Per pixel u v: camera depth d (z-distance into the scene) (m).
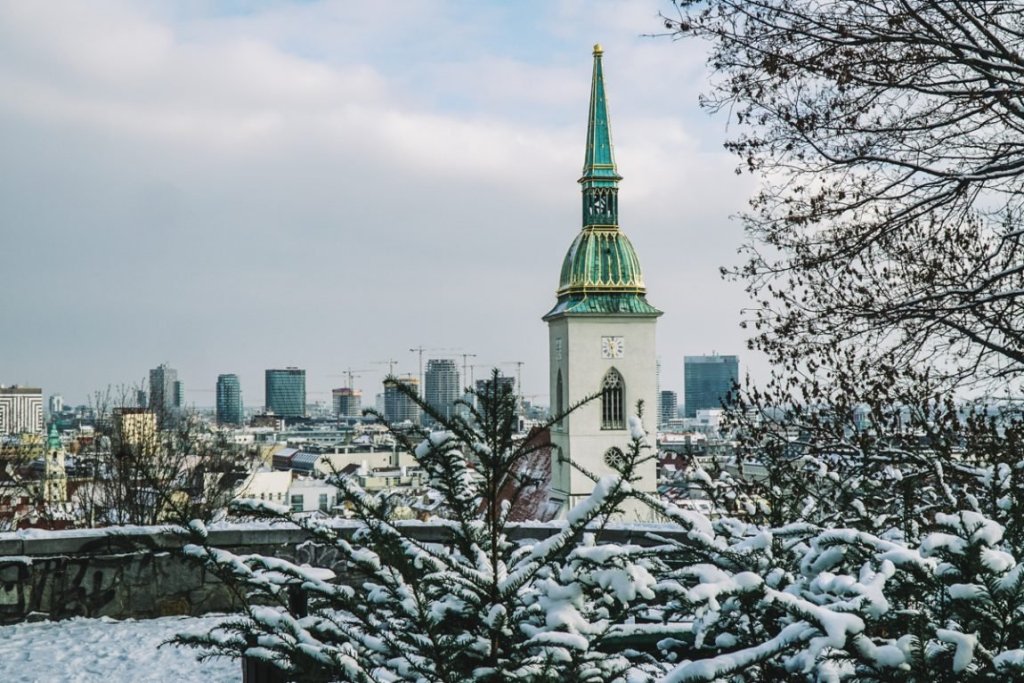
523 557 8.09
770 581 7.40
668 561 8.86
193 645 7.76
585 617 7.48
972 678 6.48
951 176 16.11
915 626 6.97
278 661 7.79
